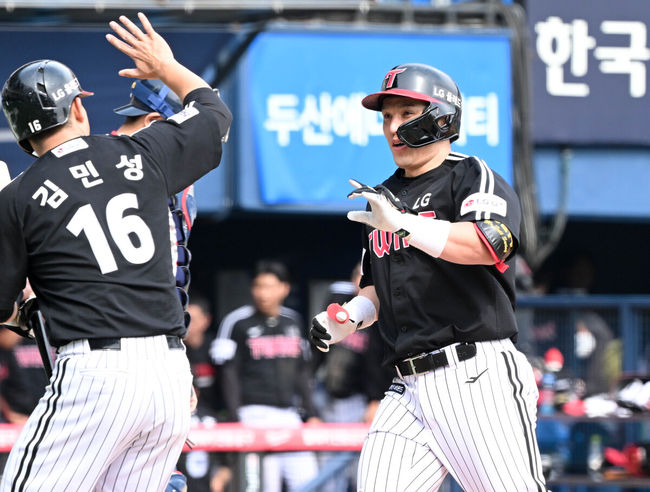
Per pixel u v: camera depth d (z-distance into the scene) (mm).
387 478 14422
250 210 32156
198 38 23688
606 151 36281
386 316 14789
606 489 25391
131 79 23328
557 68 35719
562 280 39938
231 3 22547
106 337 12750
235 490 21094
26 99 13289
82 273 12812
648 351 26391
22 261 13039
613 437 25781
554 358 26031
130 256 12953
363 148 32438
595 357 26297
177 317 13367
